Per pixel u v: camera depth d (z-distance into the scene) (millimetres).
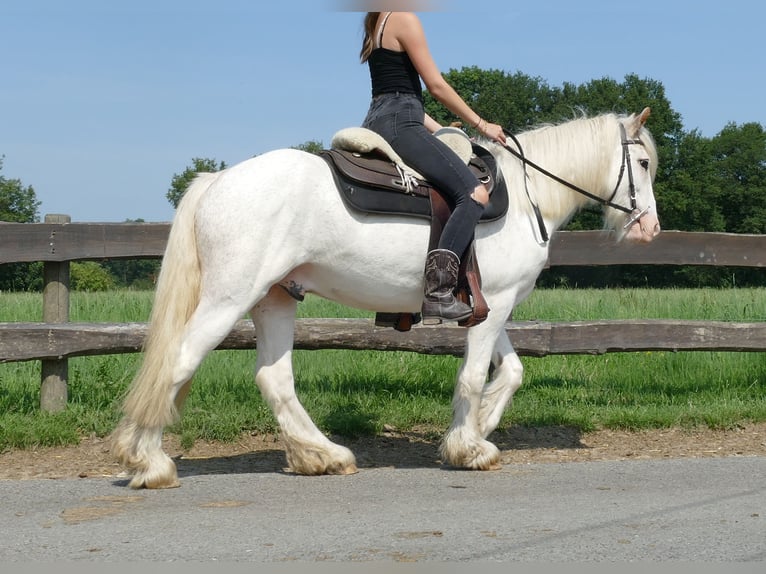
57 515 3836
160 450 4410
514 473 4812
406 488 4422
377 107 4781
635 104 56406
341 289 4684
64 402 6109
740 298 10641
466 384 4953
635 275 38312
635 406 6656
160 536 3506
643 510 3938
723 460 5129
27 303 9844
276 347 4785
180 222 4414
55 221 6199
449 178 4594
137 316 8727
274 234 4320
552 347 6473
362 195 4500
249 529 3609
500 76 56469
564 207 5262
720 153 63844
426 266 4598
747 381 7484
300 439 4766
